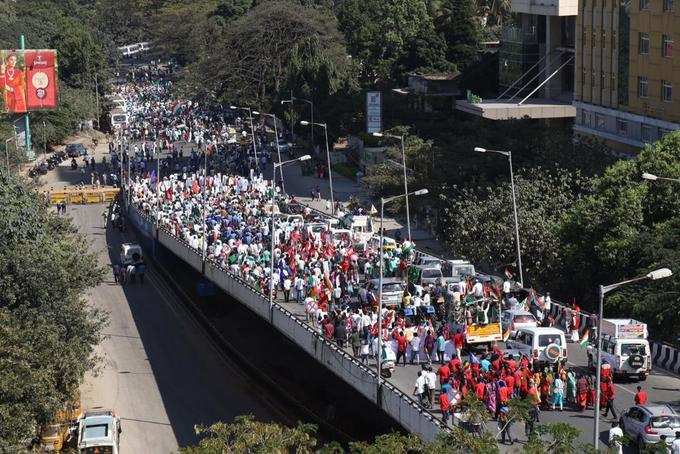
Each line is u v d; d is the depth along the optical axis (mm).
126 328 139500
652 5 156000
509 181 134500
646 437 72750
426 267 112250
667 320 99062
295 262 119062
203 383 119062
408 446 61906
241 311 141000
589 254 113875
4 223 111812
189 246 144000
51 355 92750
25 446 85125
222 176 193750
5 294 101438
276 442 63188
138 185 195875
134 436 104625
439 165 157000
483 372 79625
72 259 113188
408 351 92312
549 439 72812
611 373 81312
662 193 113875
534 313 101438
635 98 161750
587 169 135875
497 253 123000
